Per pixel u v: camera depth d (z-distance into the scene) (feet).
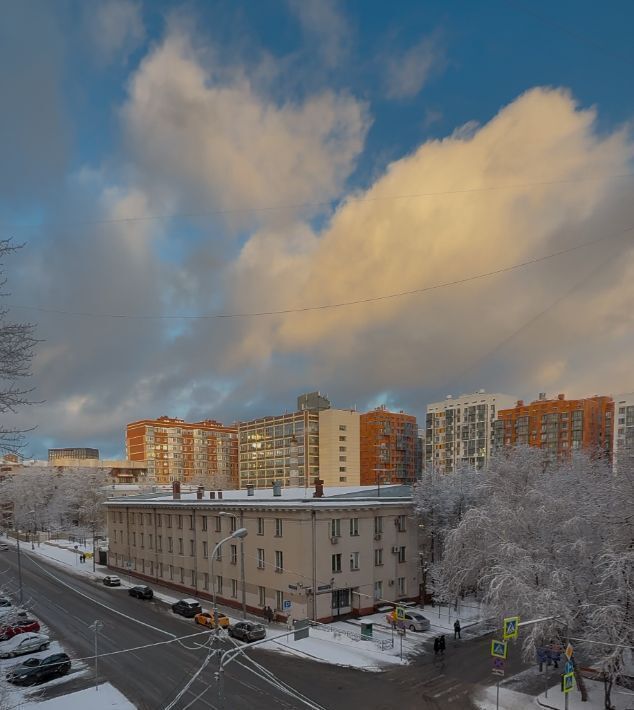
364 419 460.14
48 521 374.84
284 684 89.92
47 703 82.99
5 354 47.93
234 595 146.41
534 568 90.33
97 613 144.46
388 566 144.77
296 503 131.13
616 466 83.87
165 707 80.69
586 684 88.12
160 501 193.77
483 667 98.37
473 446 350.02
